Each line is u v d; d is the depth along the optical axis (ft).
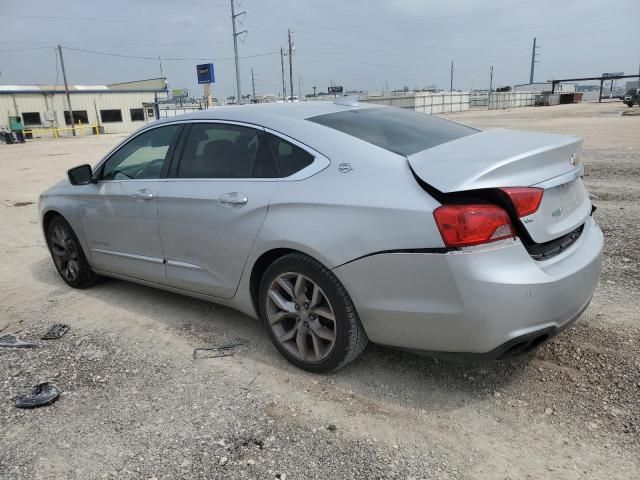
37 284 17.24
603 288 14.20
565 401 9.46
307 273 10.06
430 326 8.85
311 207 9.89
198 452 8.59
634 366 10.32
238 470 8.16
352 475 7.95
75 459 8.57
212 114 12.58
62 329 13.39
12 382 10.93
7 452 8.80
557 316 8.86
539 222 8.72
